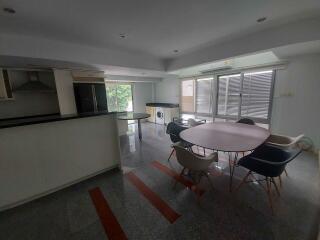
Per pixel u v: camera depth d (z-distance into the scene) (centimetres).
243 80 414
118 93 695
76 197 204
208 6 184
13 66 331
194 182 228
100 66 361
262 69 368
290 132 344
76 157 230
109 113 256
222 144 191
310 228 147
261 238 139
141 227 155
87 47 317
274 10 195
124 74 552
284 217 161
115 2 172
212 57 333
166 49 348
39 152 198
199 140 207
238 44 289
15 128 179
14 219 171
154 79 684
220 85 475
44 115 392
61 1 167
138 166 286
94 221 165
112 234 149
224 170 260
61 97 360
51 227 160
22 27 224
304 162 279
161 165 288
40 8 179
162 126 631
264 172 169
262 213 167
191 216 166
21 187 190
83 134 233
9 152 179
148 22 221
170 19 214
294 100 330
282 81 342
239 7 188
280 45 243
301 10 195
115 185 228
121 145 402
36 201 199
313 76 302
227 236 142
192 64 380
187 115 606
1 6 172
